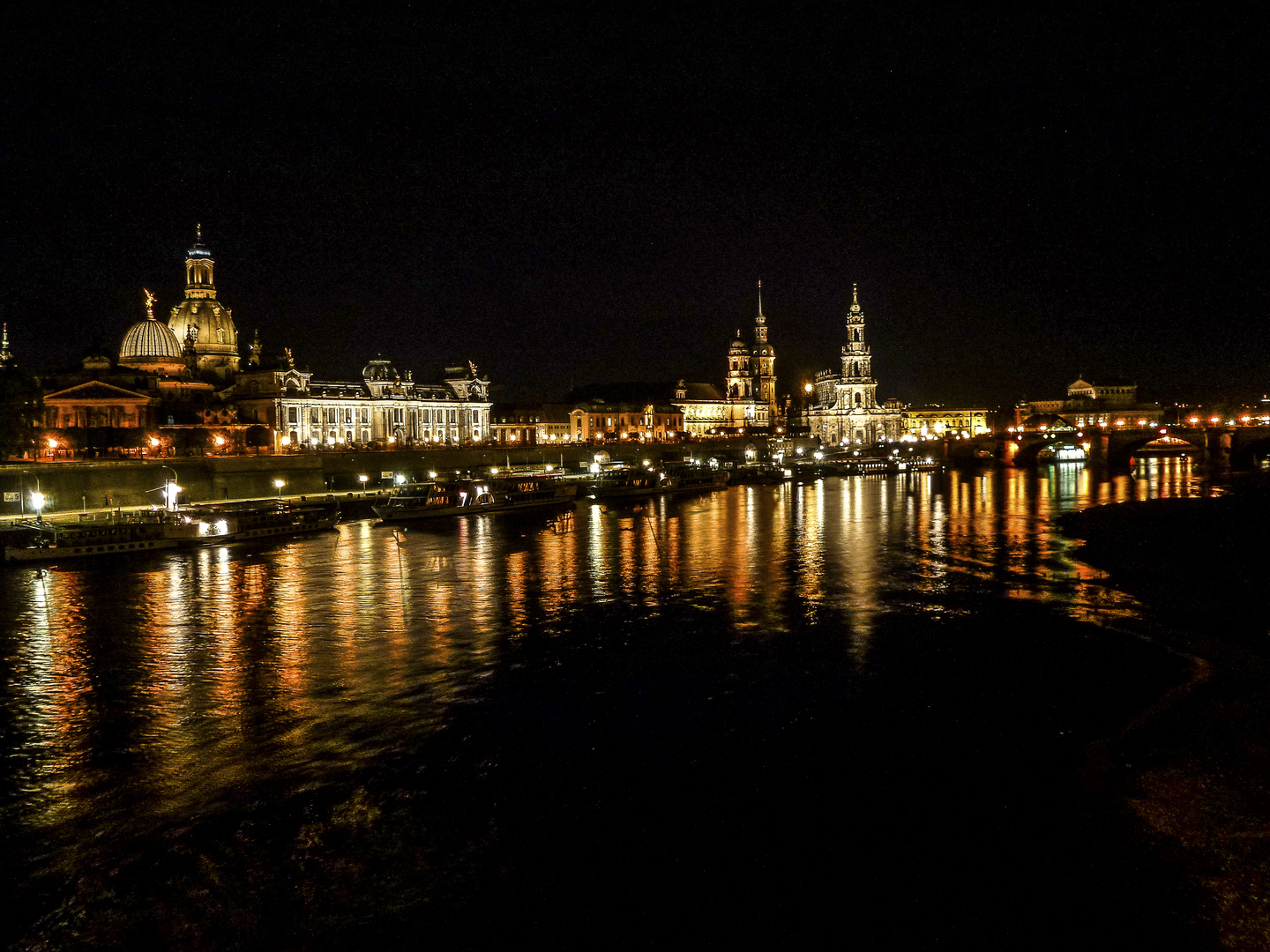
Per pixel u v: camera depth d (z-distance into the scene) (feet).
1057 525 338.95
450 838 98.27
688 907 84.79
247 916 85.35
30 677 157.58
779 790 107.55
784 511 417.08
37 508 341.41
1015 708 131.85
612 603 212.84
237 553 295.89
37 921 85.15
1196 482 545.44
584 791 108.99
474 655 168.86
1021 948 77.30
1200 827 94.27
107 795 110.42
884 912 82.79
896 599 208.74
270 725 133.08
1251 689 135.33
